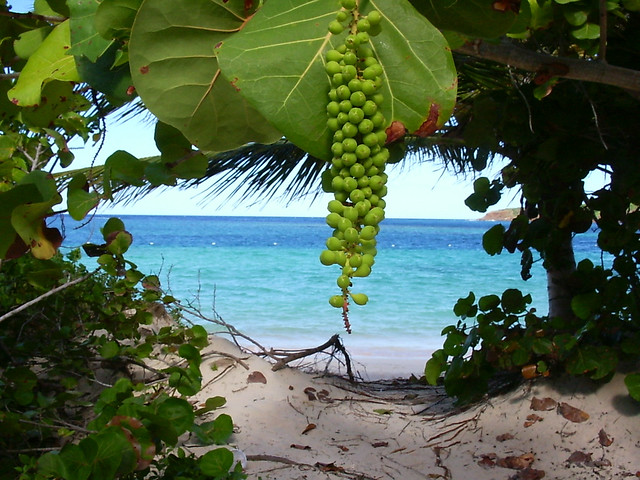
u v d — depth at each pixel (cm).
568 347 362
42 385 374
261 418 410
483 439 387
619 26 289
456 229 8156
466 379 408
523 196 407
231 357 470
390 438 400
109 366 431
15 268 378
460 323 417
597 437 363
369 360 823
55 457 207
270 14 101
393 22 100
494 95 367
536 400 399
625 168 350
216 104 113
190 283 1972
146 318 414
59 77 123
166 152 131
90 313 433
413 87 100
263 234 5578
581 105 345
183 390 294
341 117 94
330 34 100
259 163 553
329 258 93
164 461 281
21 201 126
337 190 96
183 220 9781
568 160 359
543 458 357
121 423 231
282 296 1678
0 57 152
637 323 371
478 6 119
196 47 108
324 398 462
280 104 97
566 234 394
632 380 345
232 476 256
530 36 219
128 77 125
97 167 387
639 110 342
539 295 1866
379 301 1645
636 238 375
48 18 137
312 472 342
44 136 229
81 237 2709
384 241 4812
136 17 104
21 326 374
